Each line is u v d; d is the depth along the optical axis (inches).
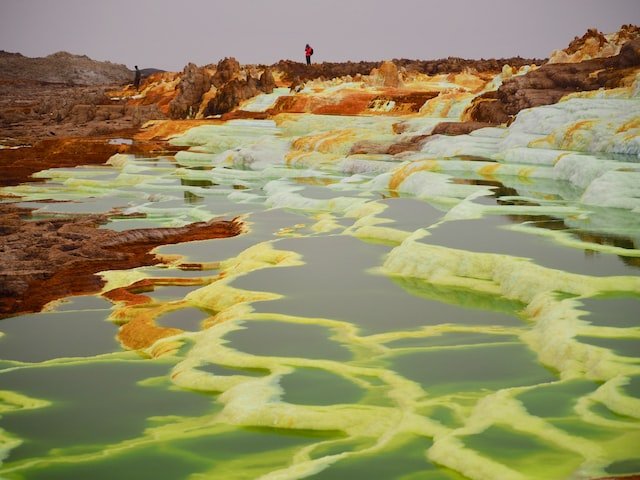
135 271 566.9
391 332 389.7
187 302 475.8
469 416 283.1
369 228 617.0
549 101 1153.4
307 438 278.7
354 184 914.1
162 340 398.9
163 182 1068.5
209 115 2123.5
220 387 329.4
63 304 502.0
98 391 336.2
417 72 2524.6
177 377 343.6
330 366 337.7
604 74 1157.7
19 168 1325.0
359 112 1781.5
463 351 360.5
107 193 1008.9
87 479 255.1
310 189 883.4
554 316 378.9
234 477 253.0
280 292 462.9
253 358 350.3
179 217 821.9
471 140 1074.1
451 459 246.5
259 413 291.7
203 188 1007.0
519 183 800.9
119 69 5310.0
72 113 2158.0
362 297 452.4
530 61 2810.0
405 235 594.6
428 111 1525.6
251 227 707.4
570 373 317.7
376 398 305.6
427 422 277.7
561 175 826.8
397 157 1087.0
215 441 279.0
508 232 550.3
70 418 307.7
